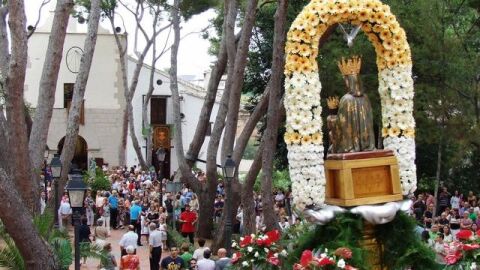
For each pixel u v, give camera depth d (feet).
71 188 50.98
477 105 96.17
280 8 62.85
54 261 46.62
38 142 58.18
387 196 33.12
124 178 120.98
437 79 95.30
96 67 154.71
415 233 33.81
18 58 52.54
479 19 97.91
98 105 154.61
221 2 123.03
